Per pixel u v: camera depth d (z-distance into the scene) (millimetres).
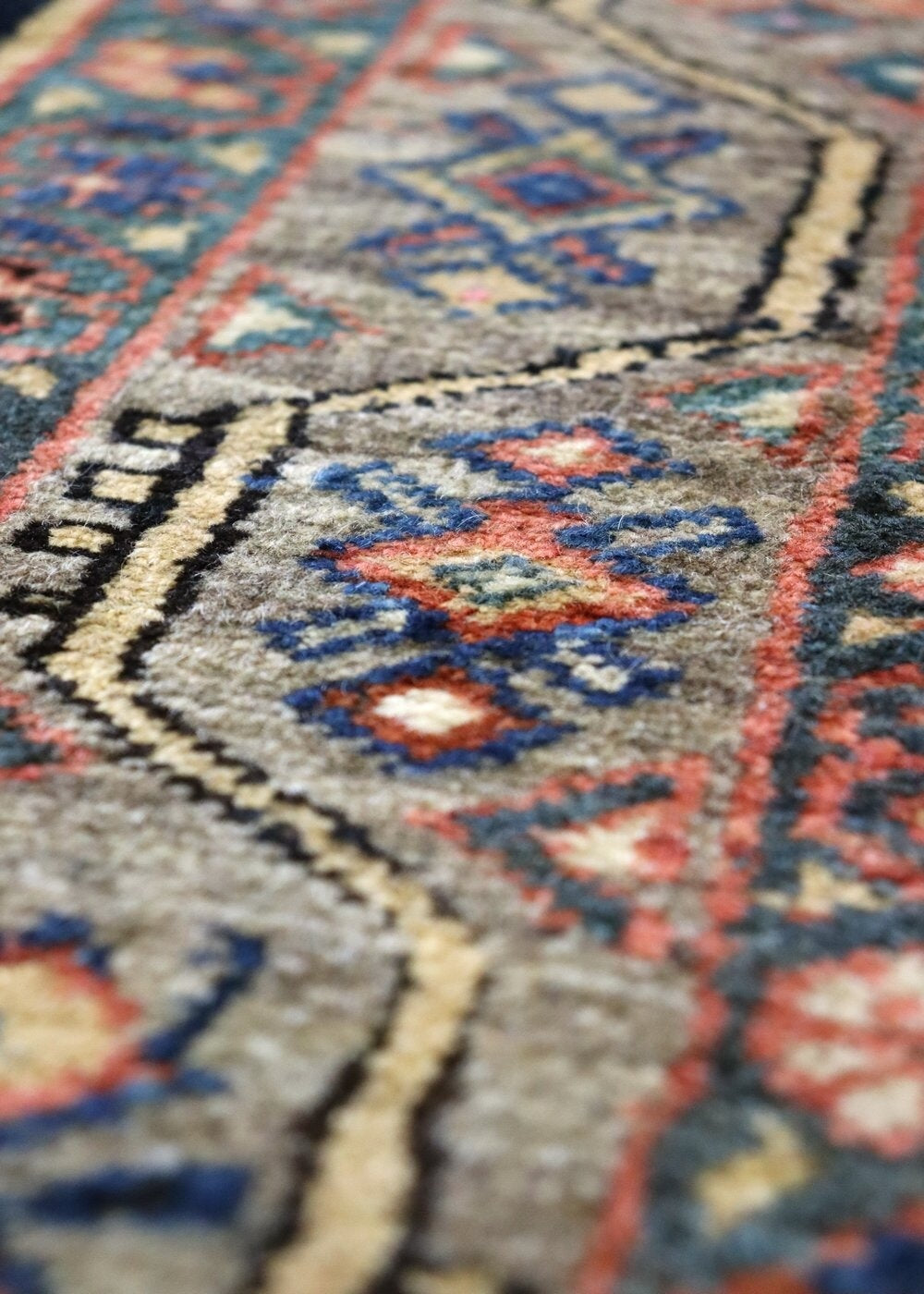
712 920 622
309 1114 537
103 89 1562
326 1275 482
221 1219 499
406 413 1019
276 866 648
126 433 989
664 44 1751
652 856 656
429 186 1374
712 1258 486
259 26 1757
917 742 723
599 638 802
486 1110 538
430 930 616
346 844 661
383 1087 547
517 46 1726
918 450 975
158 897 632
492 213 1322
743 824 674
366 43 1713
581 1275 482
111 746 719
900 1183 510
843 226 1309
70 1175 514
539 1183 511
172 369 1065
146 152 1417
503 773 705
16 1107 539
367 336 1116
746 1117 535
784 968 598
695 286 1199
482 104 1562
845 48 1767
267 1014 577
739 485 943
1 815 674
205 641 796
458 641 798
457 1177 514
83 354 1081
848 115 1564
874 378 1063
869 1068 555
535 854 656
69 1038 568
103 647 790
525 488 938
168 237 1258
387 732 731
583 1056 560
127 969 598
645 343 1113
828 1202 503
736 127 1519
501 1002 583
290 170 1392
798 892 637
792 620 815
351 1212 501
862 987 590
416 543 883
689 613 822
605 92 1604
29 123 1478
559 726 735
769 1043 565
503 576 853
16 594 827
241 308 1150
